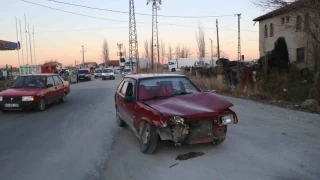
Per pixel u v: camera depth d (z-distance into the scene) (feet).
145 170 15.99
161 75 22.75
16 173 16.14
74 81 124.88
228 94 54.29
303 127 24.75
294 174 14.73
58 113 36.65
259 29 112.27
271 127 24.95
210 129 18.03
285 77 67.31
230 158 17.22
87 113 36.06
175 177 14.82
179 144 17.97
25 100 36.76
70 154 19.27
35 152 19.90
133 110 20.47
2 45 91.50
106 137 23.54
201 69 93.40
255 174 14.80
